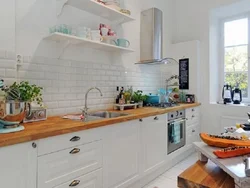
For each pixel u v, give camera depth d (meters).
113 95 2.94
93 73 2.65
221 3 3.66
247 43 3.73
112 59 2.94
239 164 1.03
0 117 1.47
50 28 2.11
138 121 2.34
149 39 3.34
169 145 2.94
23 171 1.31
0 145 1.18
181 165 3.13
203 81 3.88
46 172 1.43
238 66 3.84
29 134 1.32
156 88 3.85
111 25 2.93
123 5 3.14
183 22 4.18
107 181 1.92
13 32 1.84
